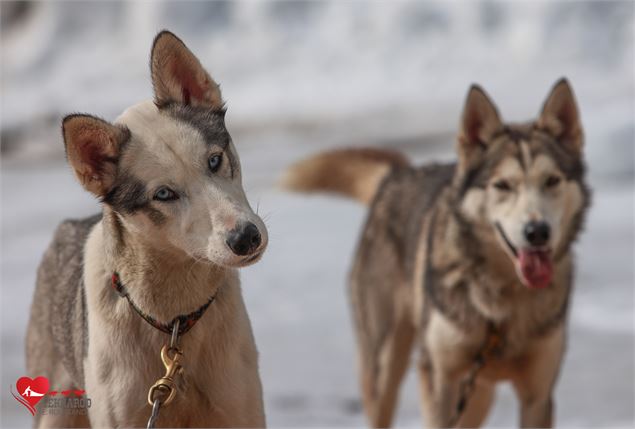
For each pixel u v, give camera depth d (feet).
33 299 24.35
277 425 32.68
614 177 81.00
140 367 18.85
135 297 18.72
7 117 166.81
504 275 28.07
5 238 74.95
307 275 54.54
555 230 27.02
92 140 18.28
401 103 146.72
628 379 35.68
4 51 198.49
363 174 38.60
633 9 147.74
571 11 150.82
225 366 19.21
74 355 20.65
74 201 95.25
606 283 49.37
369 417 34.42
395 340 34.37
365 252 36.22
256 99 161.48
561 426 31.32
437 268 29.58
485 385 31.01
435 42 163.32
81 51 191.52
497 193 28.22
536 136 28.89
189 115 18.83
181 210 17.83
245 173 101.55
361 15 174.09
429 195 33.42
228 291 19.39
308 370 38.93
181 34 186.60
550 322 28.07
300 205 78.07
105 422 18.89
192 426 19.30
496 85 146.00
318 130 139.85
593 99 120.16
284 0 181.06
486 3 161.58
